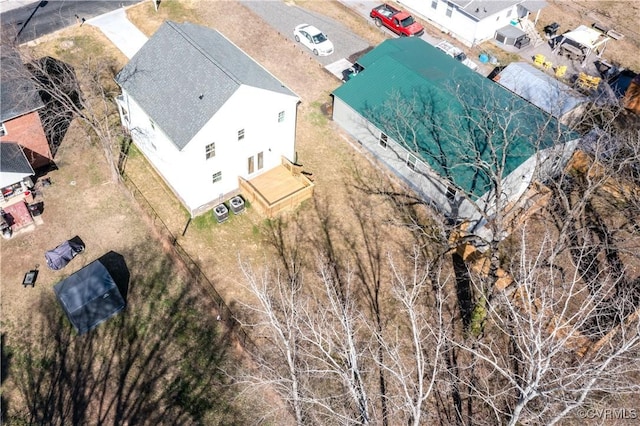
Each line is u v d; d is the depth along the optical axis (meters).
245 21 48.22
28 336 28.36
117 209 33.94
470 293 30.61
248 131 32.28
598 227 34.03
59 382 26.88
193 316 29.41
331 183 36.03
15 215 32.72
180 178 32.00
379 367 27.45
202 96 30.44
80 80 41.41
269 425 25.56
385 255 32.28
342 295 30.30
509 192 33.28
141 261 31.55
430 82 36.44
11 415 25.81
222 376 27.30
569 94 39.06
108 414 25.95
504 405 25.94
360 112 36.56
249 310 29.55
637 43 49.09
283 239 32.88
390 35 48.09
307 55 45.38
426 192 34.81
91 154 36.91
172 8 48.91
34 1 48.88
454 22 48.09
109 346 28.19
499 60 46.41
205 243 32.44
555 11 52.88
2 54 34.72
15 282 30.34
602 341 25.16
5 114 32.06
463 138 33.03
